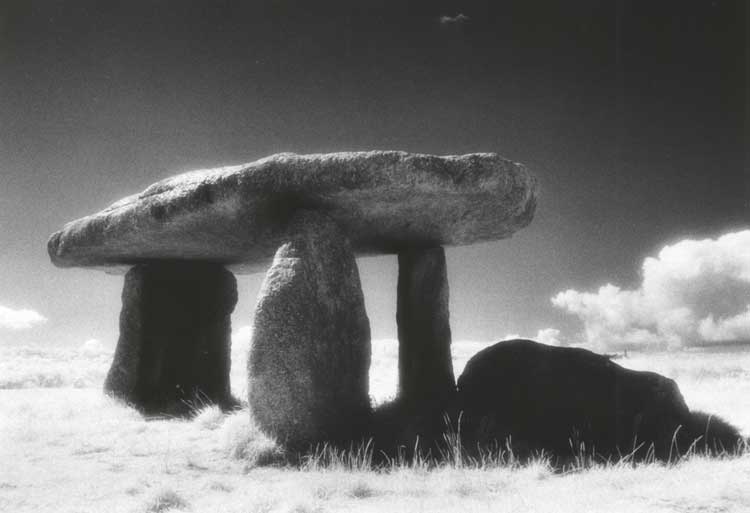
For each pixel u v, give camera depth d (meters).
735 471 6.02
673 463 6.85
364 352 7.96
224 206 8.02
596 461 7.07
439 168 7.32
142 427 9.00
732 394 12.84
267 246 9.54
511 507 5.15
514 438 7.67
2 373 18.61
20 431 8.50
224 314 12.05
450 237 9.29
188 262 11.68
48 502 5.50
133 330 11.51
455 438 7.52
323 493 5.72
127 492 5.84
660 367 20.47
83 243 10.31
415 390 9.41
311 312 7.61
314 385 7.44
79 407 10.84
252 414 7.45
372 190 7.34
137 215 9.09
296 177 7.45
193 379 11.62
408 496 5.69
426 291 9.84
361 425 7.69
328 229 7.95
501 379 8.53
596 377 8.09
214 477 6.41
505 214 8.11
